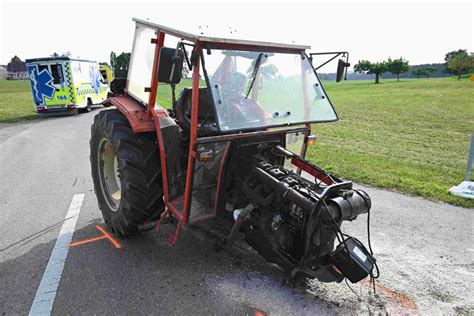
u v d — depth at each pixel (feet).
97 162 12.89
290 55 10.30
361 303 8.92
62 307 8.54
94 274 9.87
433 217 14.24
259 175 9.11
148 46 10.83
